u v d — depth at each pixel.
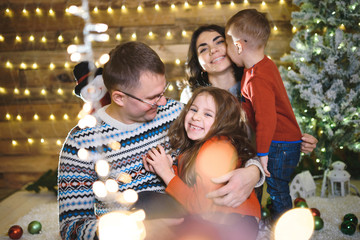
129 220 1.20
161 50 3.42
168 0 3.36
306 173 2.76
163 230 1.26
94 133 1.41
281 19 3.30
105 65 1.38
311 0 2.78
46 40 3.45
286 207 2.10
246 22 1.97
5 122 3.53
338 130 2.69
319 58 2.76
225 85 2.23
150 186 1.47
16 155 3.53
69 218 1.34
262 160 1.88
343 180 2.63
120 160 1.43
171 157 1.54
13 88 3.51
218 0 3.33
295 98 2.77
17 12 3.43
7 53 3.48
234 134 1.57
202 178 1.46
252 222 1.37
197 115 1.57
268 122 1.88
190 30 3.39
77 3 3.39
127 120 1.44
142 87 1.32
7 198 3.04
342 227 2.09
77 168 1.38
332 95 2.57
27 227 2.35
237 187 1.35
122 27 3.42
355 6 2.62
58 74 3.48
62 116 3.52
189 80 2.38
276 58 3.34
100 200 1.40
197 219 1.37
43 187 3.11
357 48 2.62
